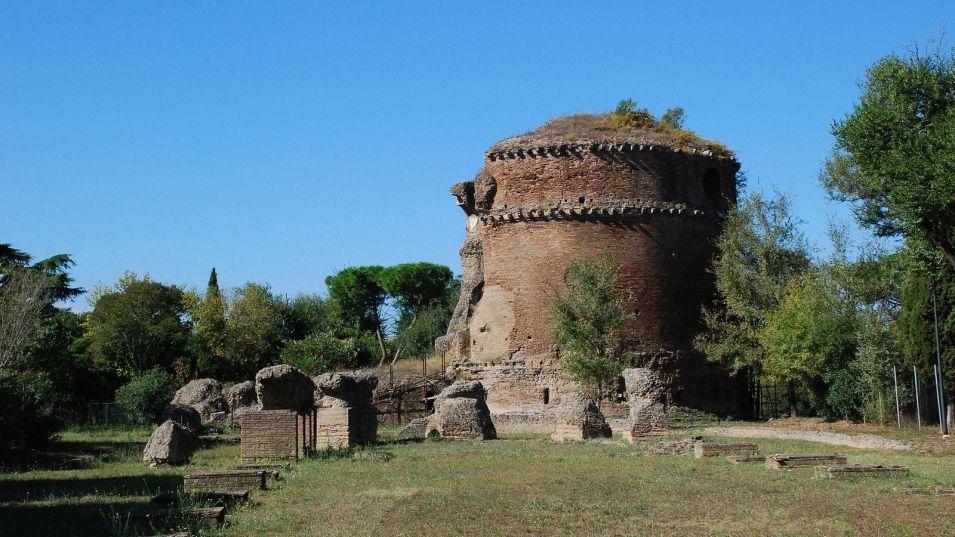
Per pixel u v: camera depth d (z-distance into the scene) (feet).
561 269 157.79
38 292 153.89
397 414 170.81
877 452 100.07
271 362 260.83
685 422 150.61
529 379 157.69
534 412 154.30
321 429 108.99
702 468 83.10
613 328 150.20
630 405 116.26
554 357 156.97
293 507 63.62
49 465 95.25
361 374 177.68
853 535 53.47
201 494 65.21
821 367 138.21
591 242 157.69
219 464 94.07
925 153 118.21
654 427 113.09
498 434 140.46
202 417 163.12
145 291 254.27
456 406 120.67
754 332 151.94
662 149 160.97
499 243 163.32
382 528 55.98
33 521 59.36
